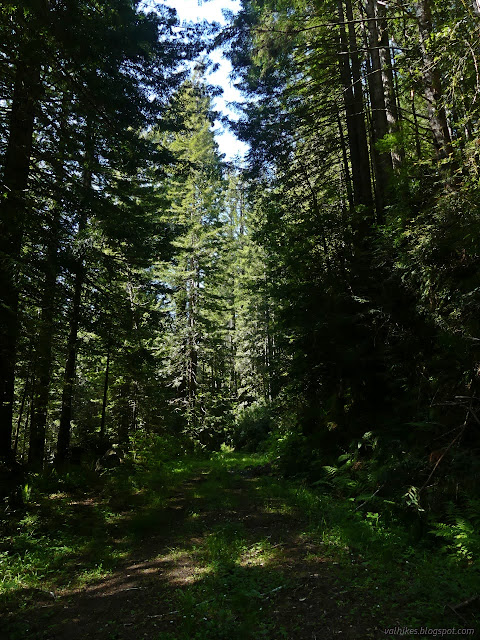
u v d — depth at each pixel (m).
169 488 10.17
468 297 5.90
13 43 7.37
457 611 3.41
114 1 8.63
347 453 8.20
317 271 11.25
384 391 8.47
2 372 8.18
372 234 10.34
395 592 3.90
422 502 5.07
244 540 5.80
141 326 12.91
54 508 7.78
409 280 7.27
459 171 6.23
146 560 5.44
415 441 6.04
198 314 23.95
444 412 5.87
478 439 5.22
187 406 23.03
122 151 10.38
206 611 3.83
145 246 12.30
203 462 16.70
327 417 9.78
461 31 6.01
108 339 11.02
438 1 8.23
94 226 11.46
